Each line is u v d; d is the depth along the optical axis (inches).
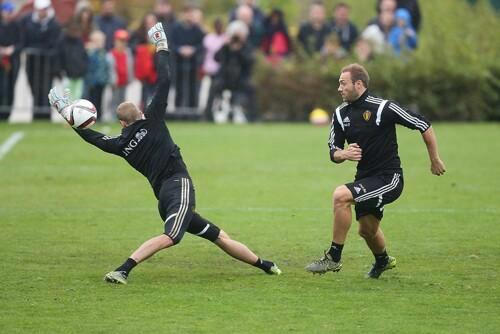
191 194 1258.6
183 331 1041.5
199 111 3457.2
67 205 1847.9
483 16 3767.2
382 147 1244.5
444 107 3553.2
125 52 3245.6
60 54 3132.4
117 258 1407.5
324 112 3472.0
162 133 1272.1
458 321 1082.7
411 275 1307.8
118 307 1135.0
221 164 2406.5
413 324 1071.0
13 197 1934.1
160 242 1243.8
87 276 1290.6
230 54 3378.4
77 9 3604.8
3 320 1078.4
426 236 1565.0
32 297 1177.4
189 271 1330.0
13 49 3213.6
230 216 1742.1
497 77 3585.1
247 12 3444.9
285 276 1304.1
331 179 2183.8
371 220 1254.3
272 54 3560.5
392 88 3503.9
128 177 2209.6
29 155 2568.9
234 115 3518.7
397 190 1248.2
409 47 3555.6
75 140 2886.3
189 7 3400.6
